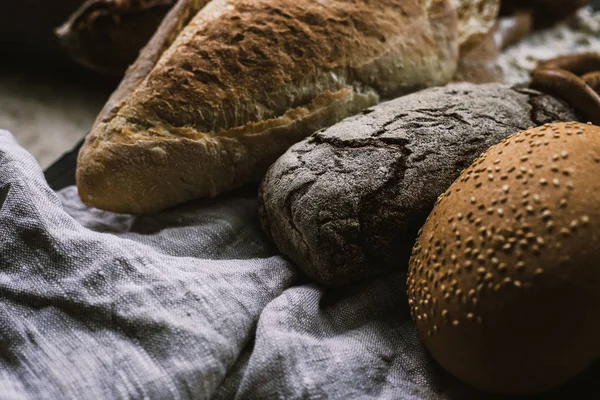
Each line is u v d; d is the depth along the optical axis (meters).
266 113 0.34
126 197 0.34
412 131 0.32
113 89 0.76
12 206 0.30
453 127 0.33
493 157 0.28
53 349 0.27
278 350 0.27
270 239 0.34
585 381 0.28
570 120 0.34
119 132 0.33
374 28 0.36
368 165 0.31
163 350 0.27
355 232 0.30
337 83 0.36
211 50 0.34
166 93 0.33
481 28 0.46
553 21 0.54
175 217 0.35
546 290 0.25
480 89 0.35
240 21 0.34
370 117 0.33
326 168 0.31
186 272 0.30
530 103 0.34
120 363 0.26
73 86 0.77
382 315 0.31
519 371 0.26
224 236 0.34
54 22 0.69
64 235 0.30
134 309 0.28
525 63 0.49
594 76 0.36
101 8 0.47
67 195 0.39
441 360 0.28
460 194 0.28
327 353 0.28
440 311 0.27
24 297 0.28
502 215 0.26
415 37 0.38
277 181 0.32
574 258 0.25
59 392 0.26
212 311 0.28
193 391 0.26
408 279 0.30
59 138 0.68
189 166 0.34
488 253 0.26
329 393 0.27
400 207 0.31
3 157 0.32
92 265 0.29
